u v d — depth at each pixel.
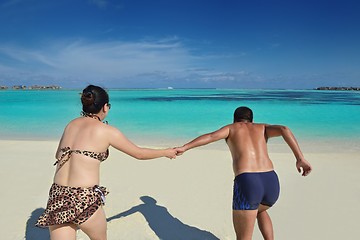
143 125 16.59
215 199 5.49
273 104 34.91
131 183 6.33
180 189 5.99
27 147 9.95
